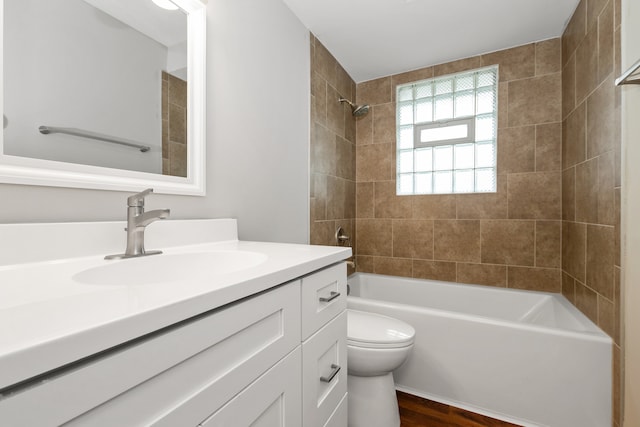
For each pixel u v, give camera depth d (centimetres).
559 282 202
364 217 266
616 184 124
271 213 160
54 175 75
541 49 207
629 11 115
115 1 92
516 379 140
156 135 101
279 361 63
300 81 186
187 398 43
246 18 141
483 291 216
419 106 251
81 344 30
